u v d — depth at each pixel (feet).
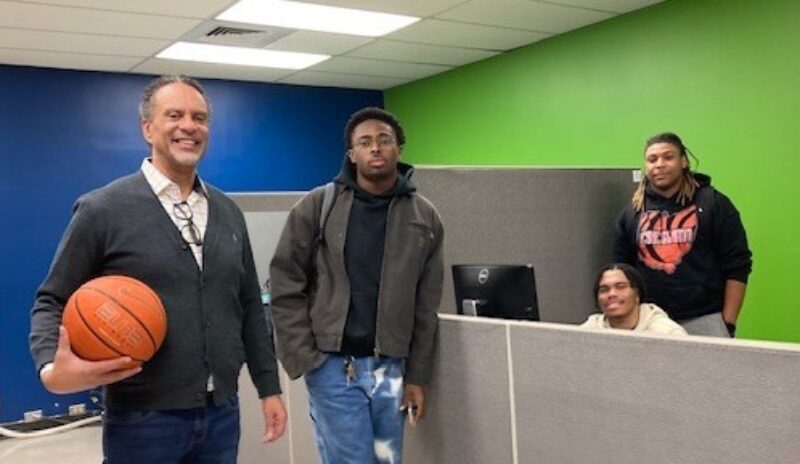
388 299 6.36
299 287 6.52
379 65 18.24
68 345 4.29
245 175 19.65
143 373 4.76
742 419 4.53
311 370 6.42
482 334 6.30
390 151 6.41
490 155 18.12
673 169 9.47
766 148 12.41
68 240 4.72
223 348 5.09
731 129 12.92
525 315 7.38
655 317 8.19
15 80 16.47
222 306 5.14
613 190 11.59
